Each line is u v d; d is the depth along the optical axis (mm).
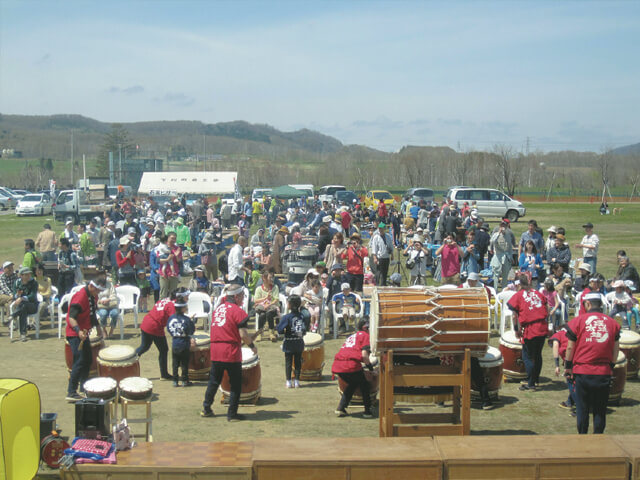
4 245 29266
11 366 10914
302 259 17906
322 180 94688
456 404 7453
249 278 15406
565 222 37719
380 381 7012
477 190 37656
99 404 6070
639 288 14188
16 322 14055
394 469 5633
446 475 5641
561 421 8016
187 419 8109
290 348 9664
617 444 5957
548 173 100688
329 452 5797
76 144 192125
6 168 122188
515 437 6137
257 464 5617
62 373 10484
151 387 7055
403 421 7508
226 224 32969
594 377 6914
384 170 98312
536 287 13945
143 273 15398
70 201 38125
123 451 5977
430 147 116375
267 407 8711
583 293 12000
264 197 36531
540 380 9938
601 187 85875
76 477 5672
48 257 17125
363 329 8164
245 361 8648
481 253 16297
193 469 5613
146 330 9758
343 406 8250
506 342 9719
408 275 19703
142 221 24609
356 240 14109
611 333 6898
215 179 41844
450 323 6738
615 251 24672
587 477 5660
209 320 13211
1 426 5312
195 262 21094
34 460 5773
